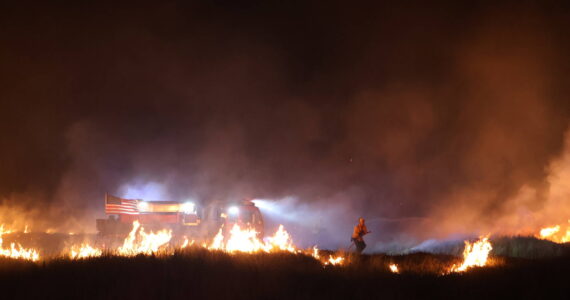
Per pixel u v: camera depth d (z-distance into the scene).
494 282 10.71
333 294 9.77
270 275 11.27
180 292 9.53
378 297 9.54
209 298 9.32
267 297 9.47
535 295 9.50
